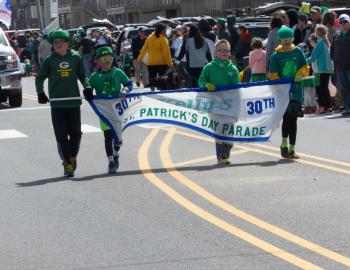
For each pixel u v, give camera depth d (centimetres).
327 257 973
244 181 1466
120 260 984
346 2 5847
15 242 1089
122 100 1612
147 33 4125
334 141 1967
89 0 11912
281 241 1050
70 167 1579
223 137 1675
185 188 1421
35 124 2562
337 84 2545
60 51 1565
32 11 11350
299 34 2727
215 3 8156
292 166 1614
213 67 1673
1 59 3116
